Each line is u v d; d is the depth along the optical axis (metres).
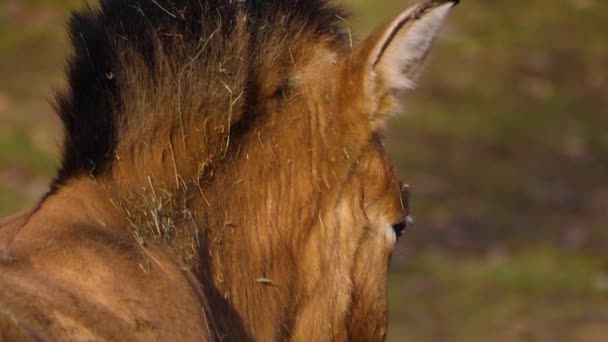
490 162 49.34
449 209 44.06
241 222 12.85
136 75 12.35
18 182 39.97
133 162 12.27
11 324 9.69
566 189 48.03
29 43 51.34
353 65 12.97
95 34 12.38
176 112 12.48
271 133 13.09
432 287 36.97
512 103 55.66
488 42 60.56
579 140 53.31
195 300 11.56
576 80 59.44
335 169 13.26
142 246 11.80
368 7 54.94
